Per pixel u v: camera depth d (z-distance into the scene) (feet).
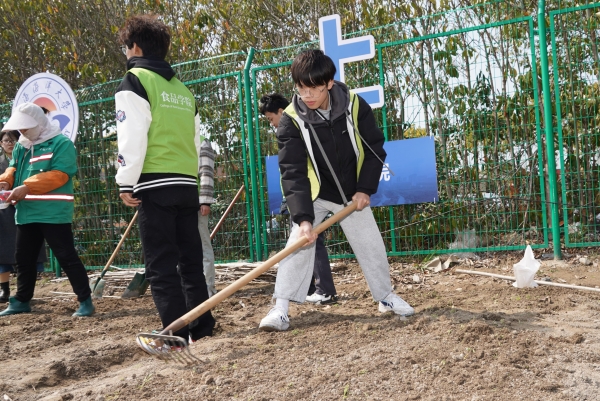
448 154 21.49
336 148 12.10
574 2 20.86
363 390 8.75
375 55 22.09
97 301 19.61
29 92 23.32
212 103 24.13
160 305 11.80
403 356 9.89
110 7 36.24
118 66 36.68
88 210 27.35
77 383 10.69
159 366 10.82
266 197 23.39
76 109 22.68
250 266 20.77
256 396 8.81
